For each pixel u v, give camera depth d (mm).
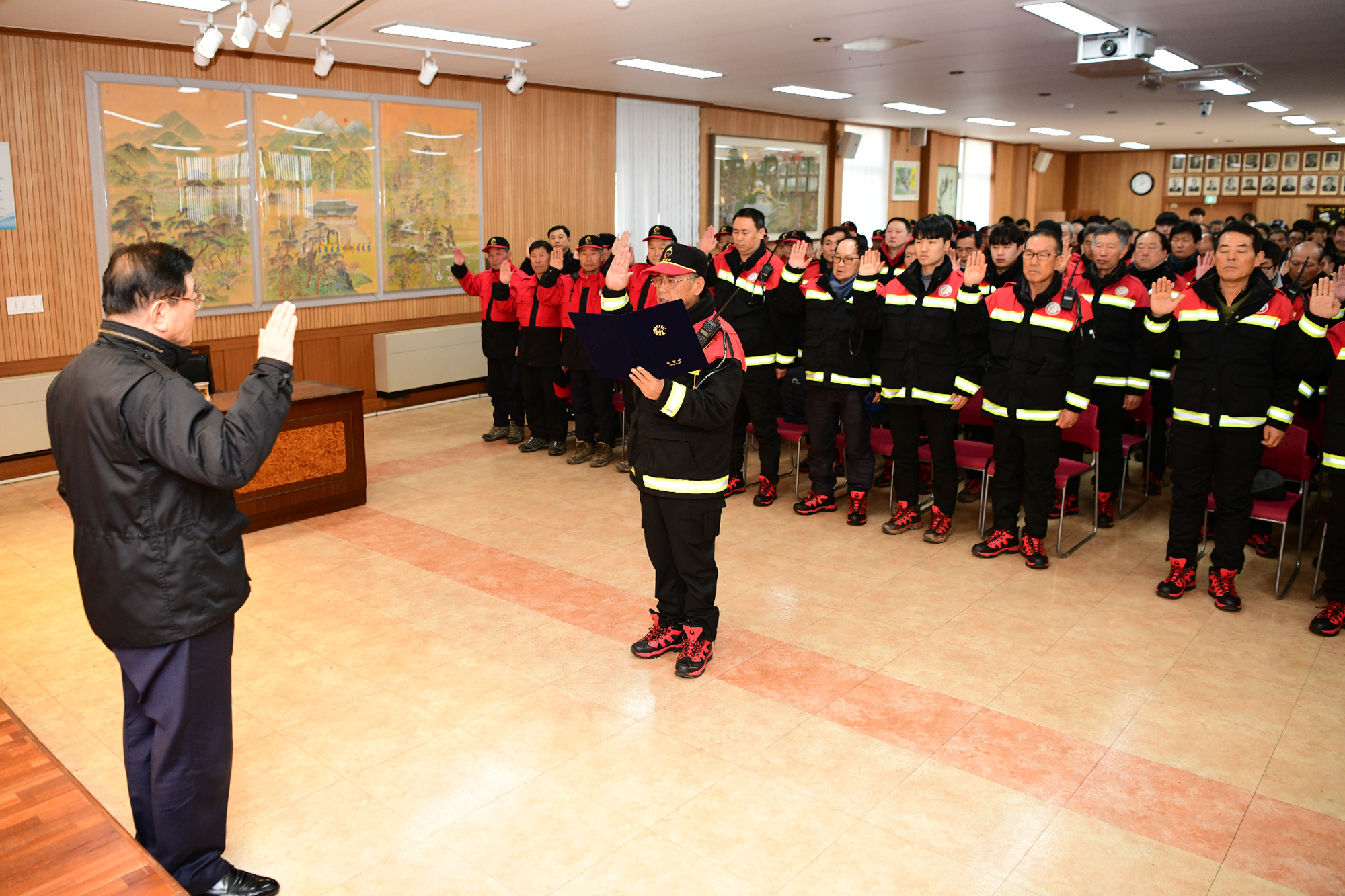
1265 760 2857
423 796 2660
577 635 3727
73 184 6020
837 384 4918
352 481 5367
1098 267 4949
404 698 3217
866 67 7836
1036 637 3717
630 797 2656
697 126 10477
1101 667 3463
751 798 2652
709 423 3068
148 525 1949
